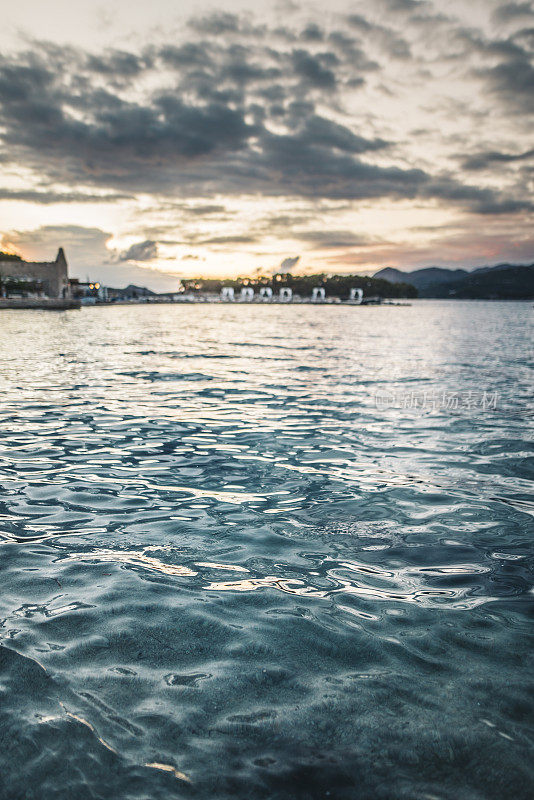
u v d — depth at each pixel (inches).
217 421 428.5
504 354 1096.8
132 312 3769.7
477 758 97.0
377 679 120.1
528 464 319.6
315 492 265.1
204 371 756.0
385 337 1672.0
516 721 107.3
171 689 114.6
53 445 345.7
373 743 100.0
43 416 434.3
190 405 498.0
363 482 281.9
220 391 583.5
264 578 173.0
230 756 96.0
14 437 364.8
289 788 89.4
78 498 249.3
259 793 88.3
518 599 162.7
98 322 2199.8
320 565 184.5
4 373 685.9
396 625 145.3
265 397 549.0
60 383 615.5
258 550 195.8
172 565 181.2
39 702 109.0
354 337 1658.5
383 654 130.6
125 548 194.7
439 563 188.4
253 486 272.7
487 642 137.6
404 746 99.5
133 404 496.4
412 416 457.4
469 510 243.0
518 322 3127.5
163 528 215.3
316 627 142.6
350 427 412.5
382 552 197.0
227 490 265.7
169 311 4355.3
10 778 89.7
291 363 885.8
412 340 1541.6
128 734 100.5
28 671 119.4
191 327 2100.1
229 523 222.4
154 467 302.5
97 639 133.8
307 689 115.8
